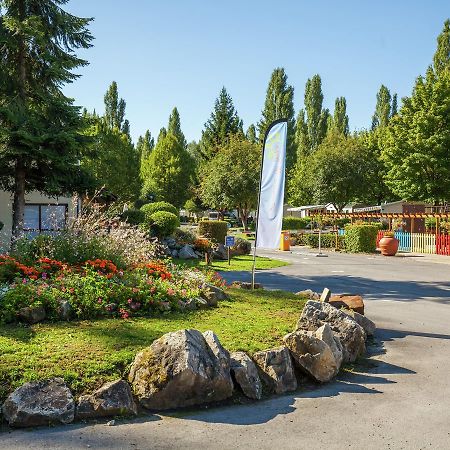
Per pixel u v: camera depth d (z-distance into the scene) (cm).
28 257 990
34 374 490
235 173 5153
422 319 979
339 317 718
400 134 4469
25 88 1747
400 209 4722
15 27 1602
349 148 5588
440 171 4209
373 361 691
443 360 696
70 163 1630
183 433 445
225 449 415
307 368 591
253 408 509
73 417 459
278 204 1034
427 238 2938
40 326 672
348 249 3044
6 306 696
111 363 529
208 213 7681
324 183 5572
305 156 6925
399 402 532
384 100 7900
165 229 2273
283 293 1051
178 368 500
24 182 1677
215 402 519
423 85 4372
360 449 419
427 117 4231
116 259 1033
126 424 459
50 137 1558
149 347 531
